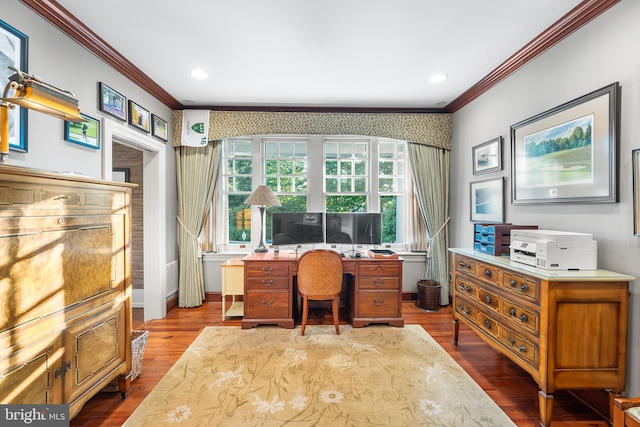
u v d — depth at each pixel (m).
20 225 1.15
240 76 2.70
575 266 1.62
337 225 3.22
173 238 3.44
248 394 1.80
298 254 3.11
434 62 2.46
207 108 3.49
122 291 1.75
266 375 2.01
